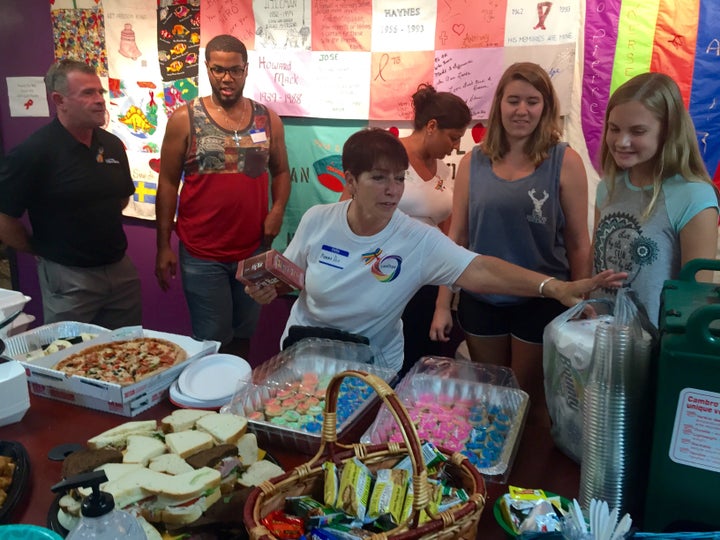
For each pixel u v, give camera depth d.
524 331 2.09
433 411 1.35
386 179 1.53
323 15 2.91
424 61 2.79
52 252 2.56
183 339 1.72
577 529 0.81
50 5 3.50
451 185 2.62
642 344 0.95
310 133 3.12
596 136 2.55
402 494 0.94
